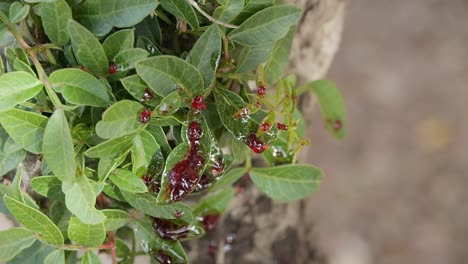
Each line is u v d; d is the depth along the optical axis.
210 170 0.56
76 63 0.55
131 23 0.54
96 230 0.56
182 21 0.56
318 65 0.71
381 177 1.57
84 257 0.56
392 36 1.65
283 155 0.61
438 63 1.63
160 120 0.54
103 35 0.54
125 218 0.58
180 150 0.55
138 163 0.55
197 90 0.54
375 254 1.51
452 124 1.60
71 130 0.54
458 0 1.67
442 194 1.56
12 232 0.56
